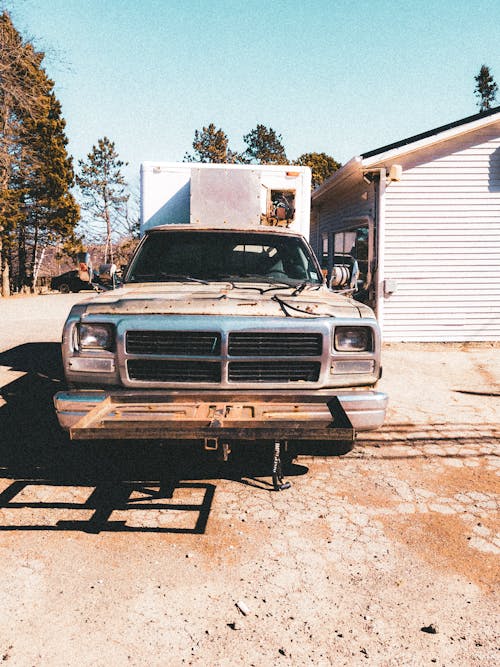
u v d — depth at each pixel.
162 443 3.90
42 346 10.83
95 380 3.95
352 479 4.39
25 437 5.26
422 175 10.71
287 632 2.58
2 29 19.33
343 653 2.45
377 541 3.43
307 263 5.43
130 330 3.86
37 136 30.73
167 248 5.31
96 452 4.66
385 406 3.97
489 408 6.48
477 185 10.74
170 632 2.56
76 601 2.78
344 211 13.47
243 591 2.89
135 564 3.12
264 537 3.45
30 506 3.82
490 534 3.53
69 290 34.09
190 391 3.94
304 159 51.09
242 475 4.44
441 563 3.19
